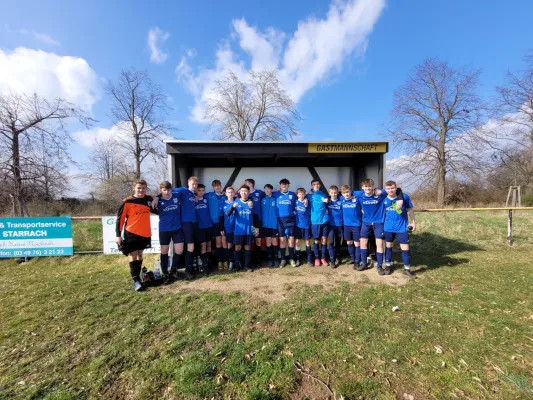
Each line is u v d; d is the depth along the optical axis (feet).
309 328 9.86
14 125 46.44
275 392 6.92
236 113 77.00
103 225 22.12
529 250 21.56
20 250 20.88
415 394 6.83
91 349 8.92
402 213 15.44
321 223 17.40
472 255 20.12
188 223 15.85
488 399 6.62
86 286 14.87
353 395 6.81
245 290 13.73
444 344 8.80
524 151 70.23
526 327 9.76
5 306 12.41
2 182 44.39
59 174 50.72
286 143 17.57
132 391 7.07
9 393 7.02
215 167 22.20
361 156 21.99
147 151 75.05
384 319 10.46
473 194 75.31
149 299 12.88
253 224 18.19
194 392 6.91
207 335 9.52
